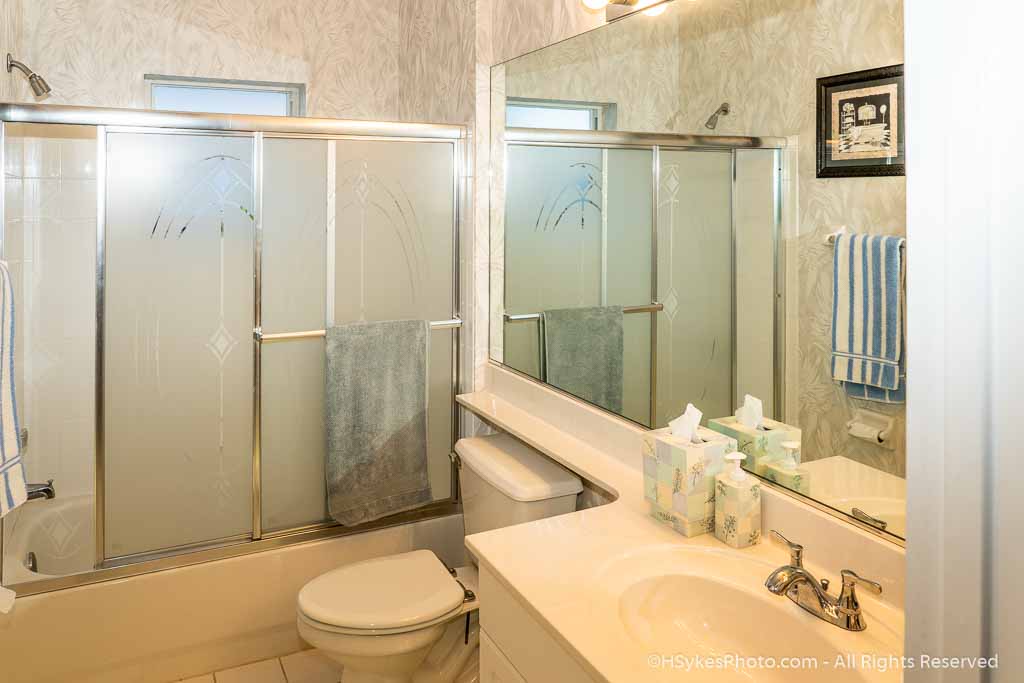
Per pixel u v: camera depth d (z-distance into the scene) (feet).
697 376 5.15
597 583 4.06
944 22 1.13
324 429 7.64
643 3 5.62
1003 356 1.08
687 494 4.52
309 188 7.32
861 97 3.79
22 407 6.48
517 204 7.53
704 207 4.99
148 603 7.01
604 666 3.33
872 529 3.85
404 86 10.12
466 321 8.27
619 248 5.98
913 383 1.23
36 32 8.53
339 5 10.10
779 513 4.41
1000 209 1.07
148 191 6.68
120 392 6.75
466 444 7.22
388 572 6.73
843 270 3.95
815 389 4.17
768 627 3.77
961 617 1.15
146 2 9.09
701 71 4.96
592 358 6.40
